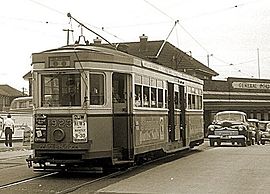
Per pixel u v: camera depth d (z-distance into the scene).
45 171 16.42
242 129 29.94
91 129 14.63
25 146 33.03
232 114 30.97
